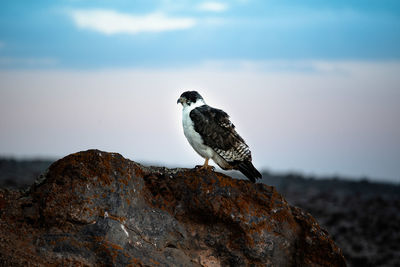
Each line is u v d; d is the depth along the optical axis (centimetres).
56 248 1102
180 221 1273
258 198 1320
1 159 5491
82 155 1221
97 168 1202
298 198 5006
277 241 1297
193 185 1291
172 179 1323
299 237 1335
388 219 4200
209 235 1276
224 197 1284
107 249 1116
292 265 1325
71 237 1127
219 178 1316
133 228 1190
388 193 5653
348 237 3647
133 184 1241
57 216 1144
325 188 5728
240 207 1280
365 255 3219
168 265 1180
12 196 1214
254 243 1269
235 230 1275
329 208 4575
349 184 6094
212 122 1454
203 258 1264
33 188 1218
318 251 1323
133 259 1128
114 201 1187
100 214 1167
